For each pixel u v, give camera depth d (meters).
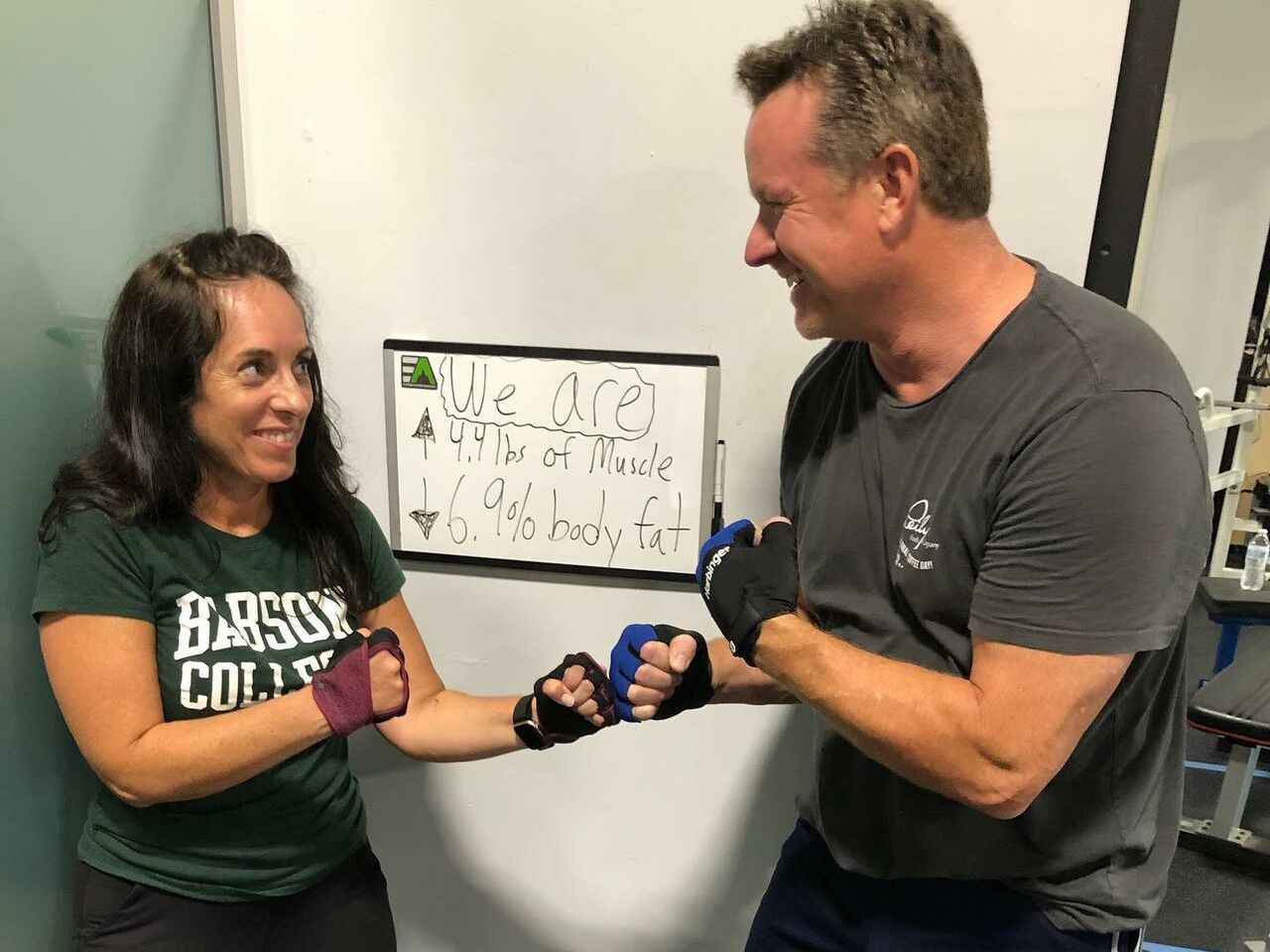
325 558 1.17
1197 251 3.80
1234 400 3.86
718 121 1.23
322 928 1.19
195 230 1.28
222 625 1.06
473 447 1.40
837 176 0.84
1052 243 1.19
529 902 1.61
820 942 1.20
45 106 1.06
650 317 1.32
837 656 0.87
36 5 1.04
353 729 1.01
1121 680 0.89
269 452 1.04
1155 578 0.78
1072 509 0.79
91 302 1.17
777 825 1.48
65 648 0.99
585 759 1.52
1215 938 2.00
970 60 0.86
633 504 1.37
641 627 1.15
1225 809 2.30
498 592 1.46
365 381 1.42
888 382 0.99
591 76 1.25
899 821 1.03
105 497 1.01
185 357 0.99
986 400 0.87
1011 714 0.81
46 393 1.11
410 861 1.63
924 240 0.85
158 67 1.23
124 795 1.00
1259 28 3.53
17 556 1.08
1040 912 1.00
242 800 1.08
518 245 1.33
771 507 1.35
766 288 1.28
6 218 1.02
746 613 0.92
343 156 1.35
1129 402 0.79
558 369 1.34
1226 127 3.65
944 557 0.91
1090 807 0.96
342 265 1.38
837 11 0.87
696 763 1.49
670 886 1.55
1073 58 1.13
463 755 1.24
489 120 1.29
